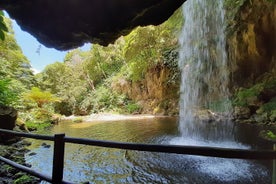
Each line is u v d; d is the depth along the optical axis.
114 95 16.95
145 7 1.68
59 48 2.04
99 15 1.70
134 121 11.19
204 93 12.13
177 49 13.95
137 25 1.84
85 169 4.20
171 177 3.65
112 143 1.41
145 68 14.86
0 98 6.49
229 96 11.21
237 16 10.20
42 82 20.34
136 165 4.30
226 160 4.20
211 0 11.33
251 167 3.82
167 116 12.88
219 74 11.63
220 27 11.20
